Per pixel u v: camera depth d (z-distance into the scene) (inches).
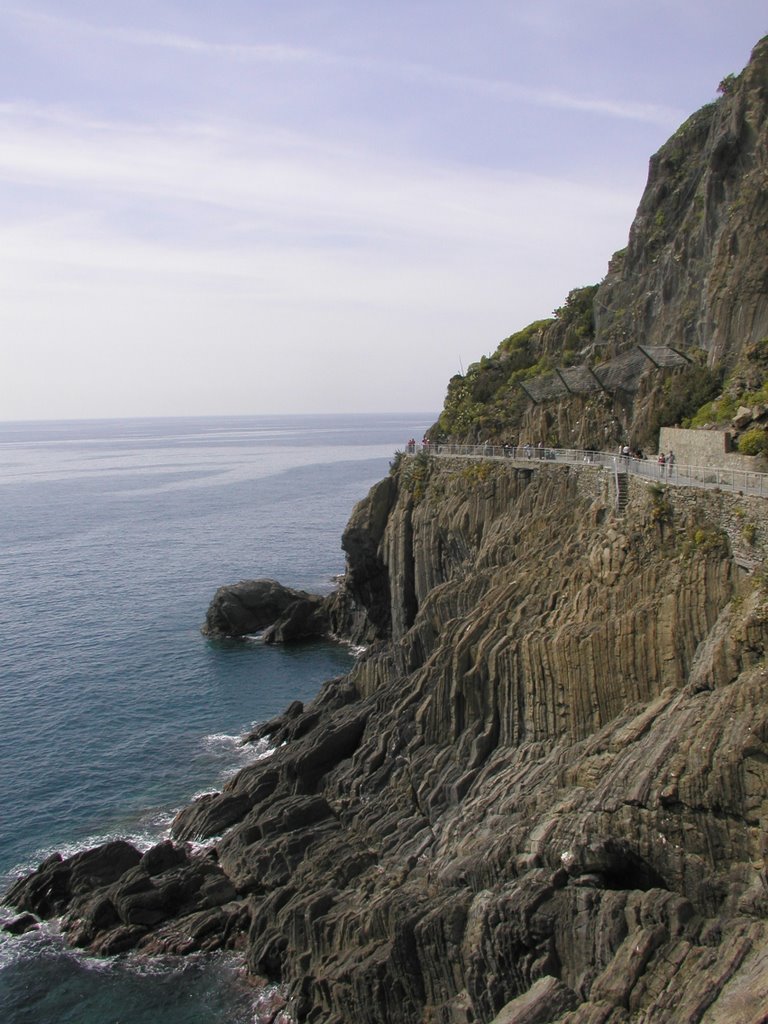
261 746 2630.4
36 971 1710.1
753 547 1471.5
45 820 2215.8
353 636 3796.8
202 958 1717.5
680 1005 1002.7
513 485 2674.7
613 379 2785.4
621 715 1558.8
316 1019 1476.4
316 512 7500.0
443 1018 1339.8
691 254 2849.4
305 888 1712.6
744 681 1270.9
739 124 2608.3
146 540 6190.9
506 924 1286.9
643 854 1257.4
